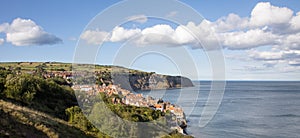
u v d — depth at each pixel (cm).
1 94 2295
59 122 1778
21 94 2356
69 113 1938
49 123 1612
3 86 2414
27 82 2523
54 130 1500
